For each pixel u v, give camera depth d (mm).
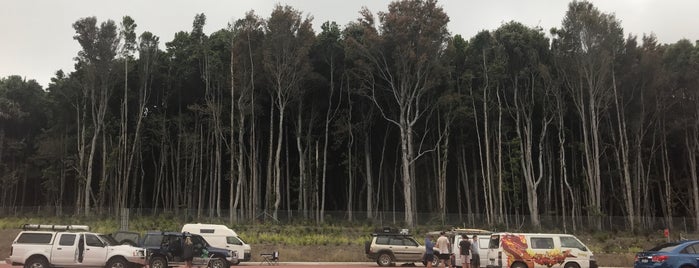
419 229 48344
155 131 59812
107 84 57844
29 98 70562
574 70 53031
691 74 54062
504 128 55906
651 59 54000
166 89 61594
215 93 59562
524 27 55500
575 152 58750
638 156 55062
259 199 58406
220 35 58875
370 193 56938
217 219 50062
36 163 66438
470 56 55969
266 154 64188
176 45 61625
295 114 59406
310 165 56812
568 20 53219
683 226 51688
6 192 68312
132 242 25812
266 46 52375
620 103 56281
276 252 30516
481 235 26891
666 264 19609
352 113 60344
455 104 54094
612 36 52281
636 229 48812
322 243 39250
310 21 53406
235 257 26391
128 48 58562
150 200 66625
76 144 64562
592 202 52219
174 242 23906
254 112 57344
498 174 53500
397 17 51875
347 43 53375
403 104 53969
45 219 49062
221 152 61281
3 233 39625
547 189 59281
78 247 22078
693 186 55031
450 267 24125
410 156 52750
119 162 55719
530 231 48688
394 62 54312
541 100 54875
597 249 41094
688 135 57469
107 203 61906
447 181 64188
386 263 29750
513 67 54875
